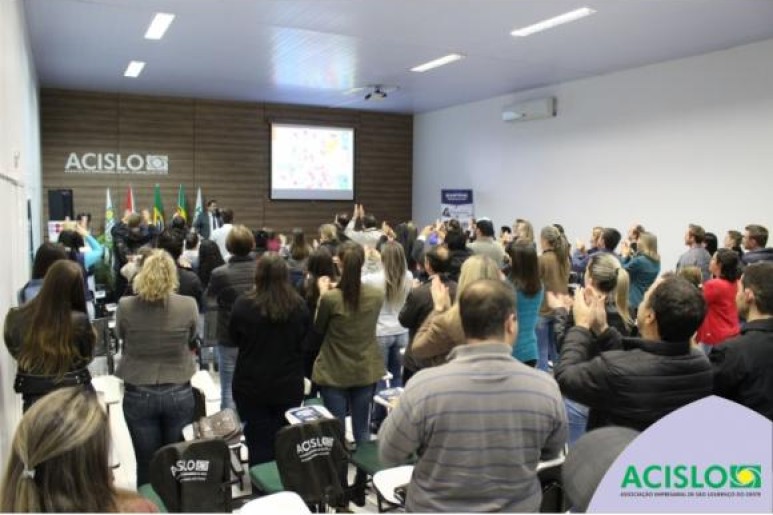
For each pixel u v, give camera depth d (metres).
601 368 1.87
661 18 5.82
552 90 9.31
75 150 10.13
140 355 2.78
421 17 5.91
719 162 6.99
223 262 5.36
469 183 11.27
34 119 7.70
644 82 7.87
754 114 6.63
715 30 6.19
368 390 3.29
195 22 6.19
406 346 3.73
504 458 1.57
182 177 10.91
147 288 2.76
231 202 11.28
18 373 2.43
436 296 2.63
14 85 4.05
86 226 7.85
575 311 2.19
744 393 2.10
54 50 7.38
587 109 8.73
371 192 12.53
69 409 1.17
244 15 5.94
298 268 4.86
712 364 2.18
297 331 2.93
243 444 3.34
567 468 1.37
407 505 1.66
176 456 2.17
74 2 5.61
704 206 7.17
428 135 12.41
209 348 5.54
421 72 8.52
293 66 8.23
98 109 10.26
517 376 1.61
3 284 2.86
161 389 2.79
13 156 3.62
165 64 8.16
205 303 5.20
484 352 1.62
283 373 2.90
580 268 6.71
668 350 1.83
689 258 5.60
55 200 9.40
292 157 11.67
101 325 4.85
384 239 6.46
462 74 8.61
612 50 7.08
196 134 10.97
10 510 1.11
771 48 6.46
